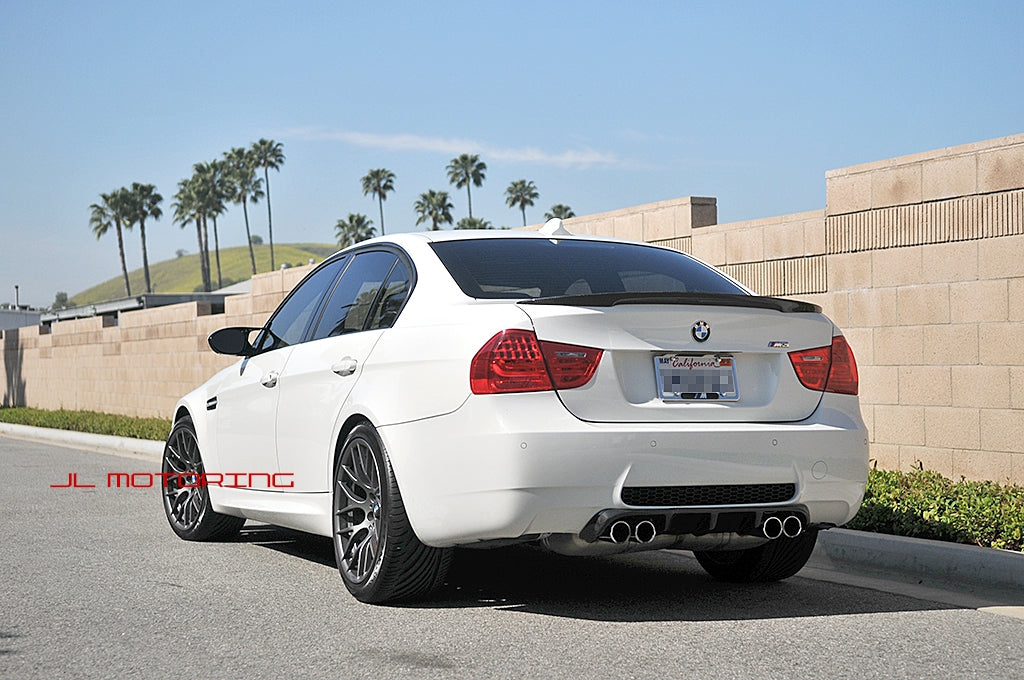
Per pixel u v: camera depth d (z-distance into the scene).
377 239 6.15
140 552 7.01
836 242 9.67
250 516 6.79
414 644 4.63
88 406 24.73
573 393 4.68
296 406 6.03
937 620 5.06
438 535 4.89
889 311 9.25
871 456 9.42
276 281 16.95
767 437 4.88
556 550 4.90
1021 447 8.33
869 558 6.32
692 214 11.20
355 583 5.37
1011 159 8.34
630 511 4.67
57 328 26.50
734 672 4.22
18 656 4.52
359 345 5.54
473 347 4.76
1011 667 4.30
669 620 5.04
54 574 6.25
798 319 5.09
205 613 5.24
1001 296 8.44
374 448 5.22
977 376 8.61
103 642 4.73
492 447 4.62
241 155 107.12
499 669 4.26
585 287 5.33
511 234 5.83
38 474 12.30
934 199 8.89
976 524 6.52
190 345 19.75
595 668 4.27
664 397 4.80
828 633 4.81
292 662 4.39
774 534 4.95
